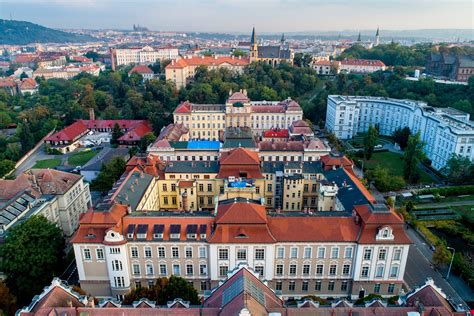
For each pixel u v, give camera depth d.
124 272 102.44
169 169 153.62
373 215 100.50
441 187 174.00
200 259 103.44
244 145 179.62
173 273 105.19
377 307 71.38
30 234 106.88
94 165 195.00
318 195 150.00
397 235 99.50
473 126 191.25
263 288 77.44
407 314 69.31
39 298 77.25
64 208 136.75
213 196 153.75
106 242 98.75
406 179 183.38
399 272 102.69
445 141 194.25
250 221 100.44
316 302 81.00
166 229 102.00
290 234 100.56
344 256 102.00
